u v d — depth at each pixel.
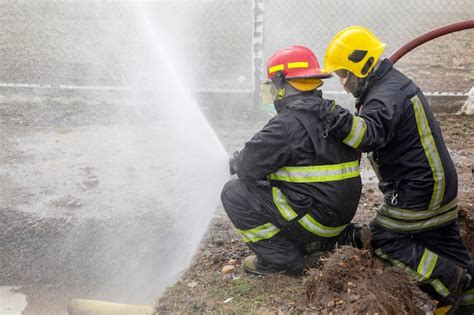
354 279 3.32
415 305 3.36
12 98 7.86
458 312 4.09
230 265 3.89
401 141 3.39
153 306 3.61
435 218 3.56
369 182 5.47
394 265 3.60
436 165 3.41
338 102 7.62
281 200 3.40
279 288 3.49
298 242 3.54
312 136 3.22
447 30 4.32
